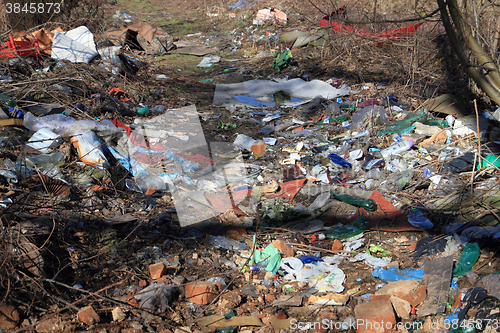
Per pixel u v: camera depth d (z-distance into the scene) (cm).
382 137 588
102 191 445
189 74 957
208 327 283
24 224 343
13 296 284
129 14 1534
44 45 752
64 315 284
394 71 826
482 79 375
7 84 561
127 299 304
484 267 330
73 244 353
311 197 469
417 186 458
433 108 626
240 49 1150
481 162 471
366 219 416
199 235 403
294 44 1029
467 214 400
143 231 397
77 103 604
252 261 362
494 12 516
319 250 380
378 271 340
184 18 1548
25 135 498
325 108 703
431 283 316
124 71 797
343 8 984
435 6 901
